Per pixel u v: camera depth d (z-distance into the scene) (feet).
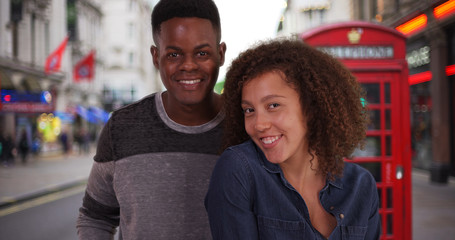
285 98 3.09
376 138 10.64
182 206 4.26
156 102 4.43
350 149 3.55
